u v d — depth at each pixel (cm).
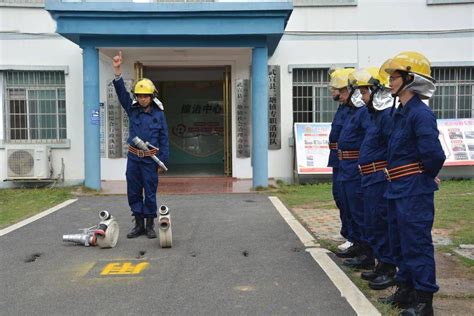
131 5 956
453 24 1198
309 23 1202
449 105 1223
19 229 715
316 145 1170
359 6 1201
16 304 430
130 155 647
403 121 386
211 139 1484
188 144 1484
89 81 1021
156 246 615
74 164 1191
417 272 377
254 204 898
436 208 831
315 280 480
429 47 1205
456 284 468
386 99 450
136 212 660
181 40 1017
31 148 1140
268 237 654
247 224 733
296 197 969
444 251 579
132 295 447
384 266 463
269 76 1203
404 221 378
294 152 1199
